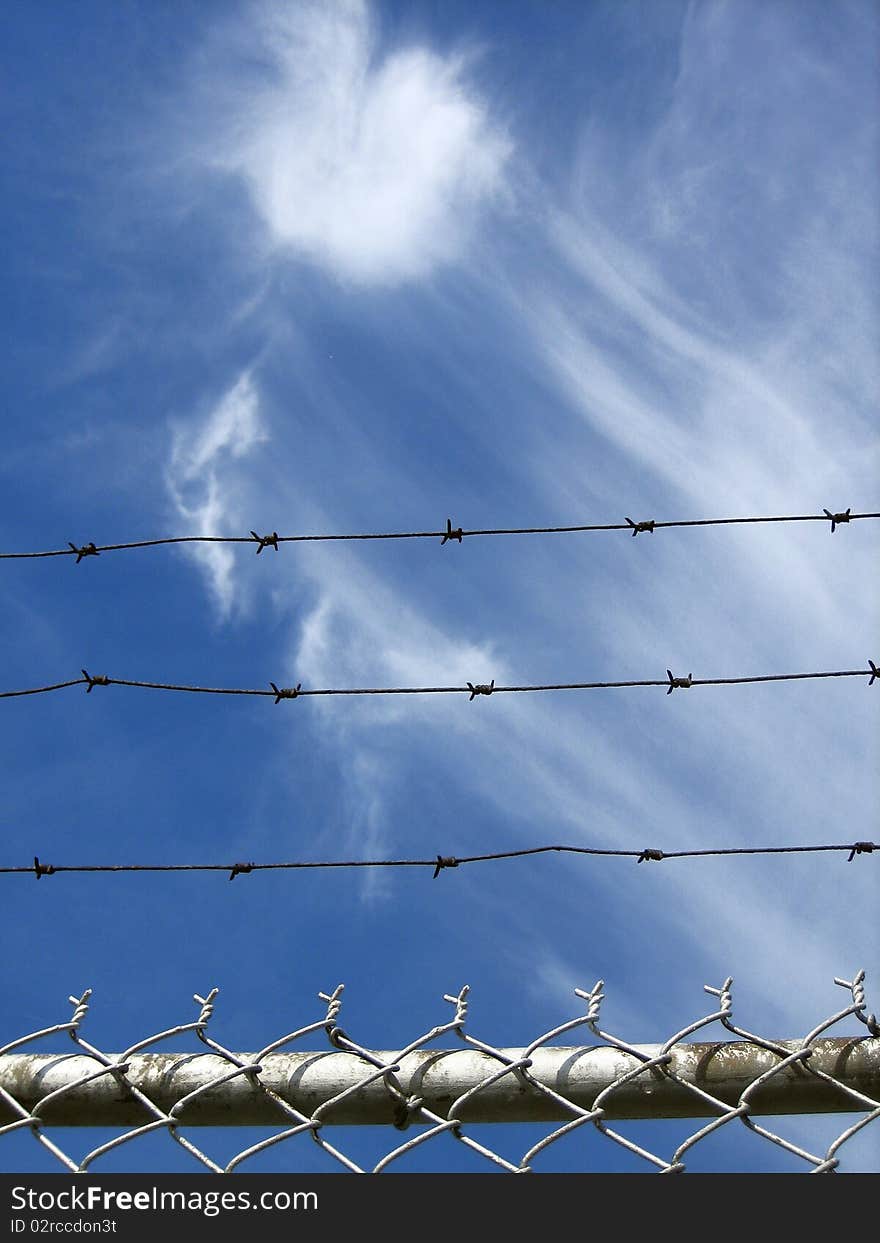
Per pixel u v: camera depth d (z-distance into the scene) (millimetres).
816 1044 2266
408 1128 2332
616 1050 2312
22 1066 2420
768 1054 2266
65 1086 2387
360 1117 2340
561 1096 2283
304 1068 2369
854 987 2312
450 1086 2316
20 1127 2365
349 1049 2396
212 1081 2367
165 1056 2422
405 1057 2357
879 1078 2223
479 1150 2252
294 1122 2342
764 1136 2205
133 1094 2377
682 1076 2270
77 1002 2504
